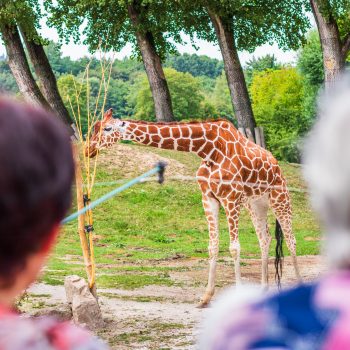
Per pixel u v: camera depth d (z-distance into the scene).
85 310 10.26
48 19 34.91
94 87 83.00
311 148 1.61
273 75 85.19
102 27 36.19
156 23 33.22
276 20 34.28
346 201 1.55
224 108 130.50
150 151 30.62
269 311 1.52
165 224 25.45
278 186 13.63
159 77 33.38
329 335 1.46
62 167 1.57
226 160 12.91
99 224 24.83
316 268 17.47
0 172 1.51
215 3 31.95
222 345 1.53
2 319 1.55
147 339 9.65
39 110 1.60
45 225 1.58
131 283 14.95
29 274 1.61
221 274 16.64
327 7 28.75
